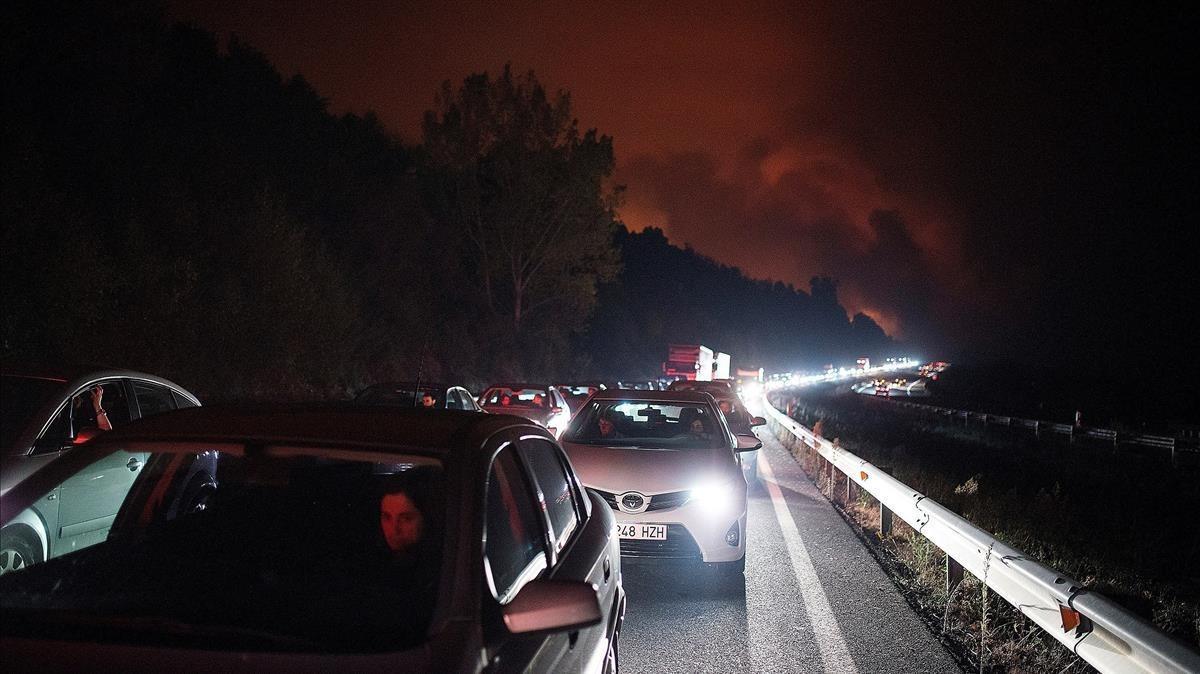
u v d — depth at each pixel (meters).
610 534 4.66
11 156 17.03
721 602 7.26
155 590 2.91
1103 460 23.16
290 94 41.97
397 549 3.11
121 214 21.61
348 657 2.39
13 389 6.20
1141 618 3.98
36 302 17.02
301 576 3.00
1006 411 51.12
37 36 21.91
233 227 25.45
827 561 8.87
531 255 52.16
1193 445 24.48
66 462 3.16
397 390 14.91
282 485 3.51
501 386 20.41
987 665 5.69
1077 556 9.19
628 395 9.91
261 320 24.84
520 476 3.62
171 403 7.76
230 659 2.37
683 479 7.74
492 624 2.67
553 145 49.94
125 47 24.84
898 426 34.84
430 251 49.28
